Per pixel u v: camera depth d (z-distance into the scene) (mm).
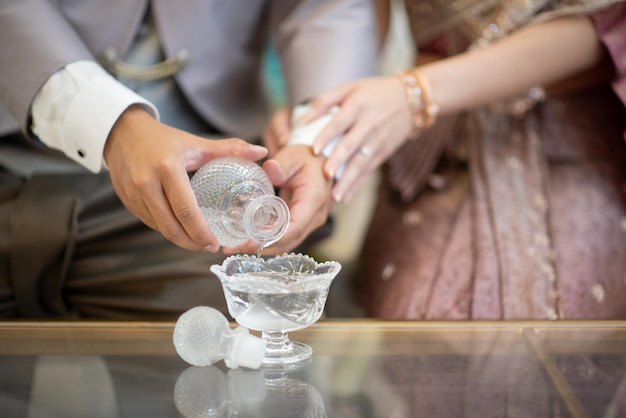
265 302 690
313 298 702
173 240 852
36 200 1062
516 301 1116
